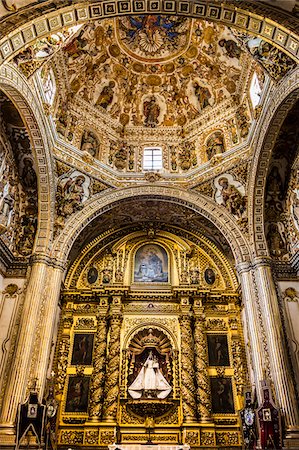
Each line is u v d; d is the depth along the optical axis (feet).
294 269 45.98
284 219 48.67
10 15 26.96
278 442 34.60
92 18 30.81
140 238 58.95
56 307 44.37
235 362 48.42
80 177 50.75
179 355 49.01
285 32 29.01
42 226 47.26
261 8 29.04
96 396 45.60
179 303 52.65
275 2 28.22
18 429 35.17
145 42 56.24
